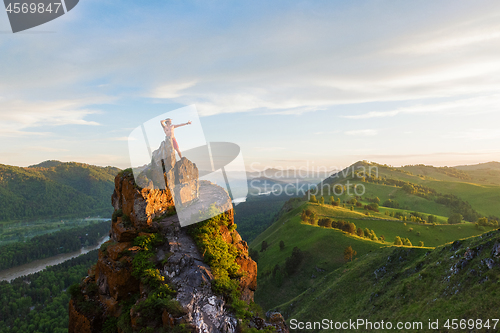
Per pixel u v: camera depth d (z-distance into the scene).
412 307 71.19
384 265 96.81
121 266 20.50
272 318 20.80
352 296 94.38
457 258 72.38
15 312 139.75
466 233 159.75
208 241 22.92
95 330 20.31
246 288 24.56
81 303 21.44
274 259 152.50
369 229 169.50
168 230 22.88
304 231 167.50
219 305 18.41
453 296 63.56
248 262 25.67
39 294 157.50
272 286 132.00
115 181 24.97
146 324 17.25
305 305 104.62
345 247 137.38
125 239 22.16
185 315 16.72
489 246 65.38
